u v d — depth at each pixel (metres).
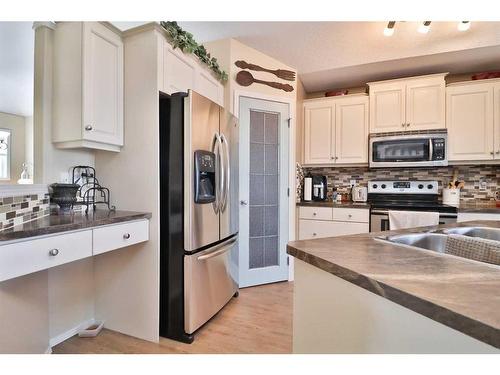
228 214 2.31
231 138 2.42
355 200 3.55
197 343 1.83
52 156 1.77
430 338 0.62
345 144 3.42
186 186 1.84
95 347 1.78
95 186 1.98
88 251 1.45
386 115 3.23
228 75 2.67
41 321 1.62
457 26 2.30
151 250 1.86
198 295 1.91
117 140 1.85
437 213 2.77
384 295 0.67
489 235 1.57
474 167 3.18
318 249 1.01
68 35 1.68
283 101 3.04
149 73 1.83
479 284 0.67
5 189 1.38
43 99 1.72
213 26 2.37
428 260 0.86
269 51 2.82
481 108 2.90
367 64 3.06
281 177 3.06
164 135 1.90
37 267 1.22
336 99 3.46
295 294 1.10
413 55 2.83
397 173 3.47
